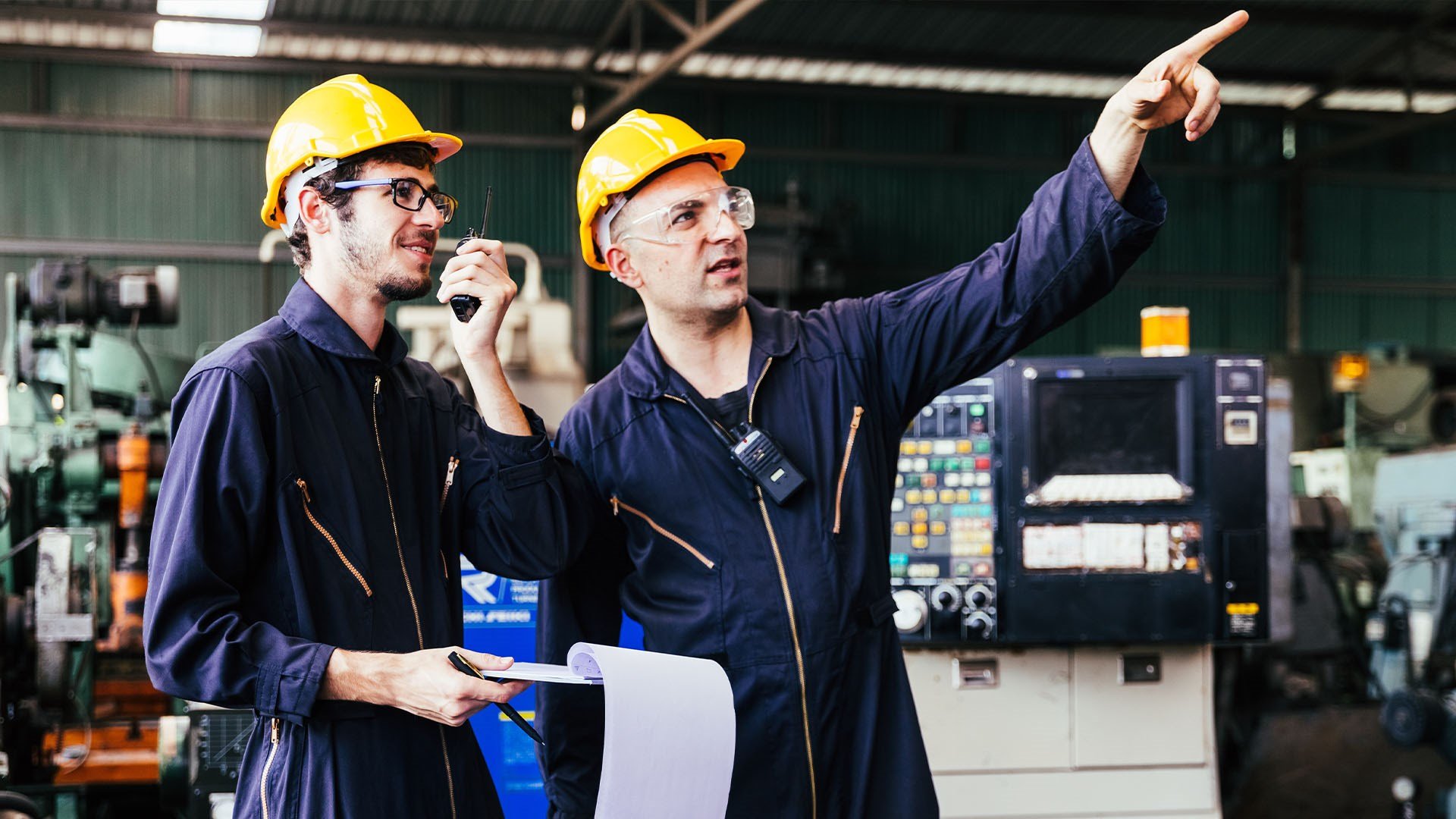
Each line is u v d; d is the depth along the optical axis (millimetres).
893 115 12828
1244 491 3848
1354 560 5953
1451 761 4293
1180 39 12000
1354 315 13648
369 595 1816
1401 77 13172
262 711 1712
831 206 12047
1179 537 3836
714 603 2170
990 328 2168
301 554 1786
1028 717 3912
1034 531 3836
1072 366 3834
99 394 5145
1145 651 3936
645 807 1760
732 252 2207
